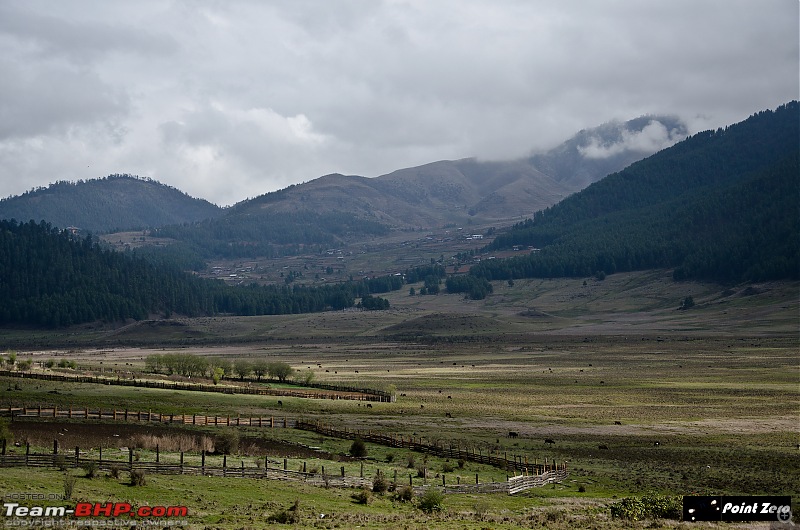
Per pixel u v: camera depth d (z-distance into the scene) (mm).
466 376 178375
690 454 79875
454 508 52156
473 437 90312
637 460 76562
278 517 42281
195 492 48250
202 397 115562
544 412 113812
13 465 51656
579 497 59156
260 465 59625
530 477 62875
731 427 98875
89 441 72750
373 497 52500
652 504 51281
